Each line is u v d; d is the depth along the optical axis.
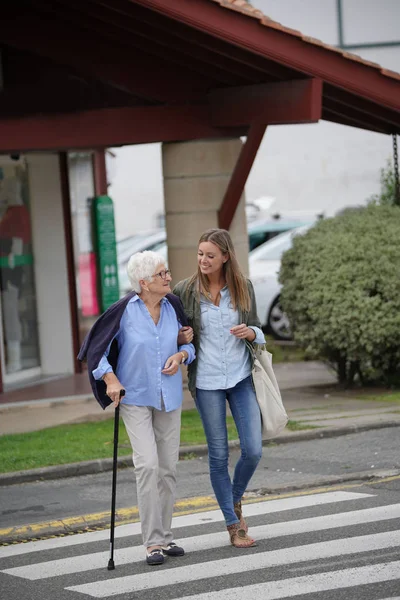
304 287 21.84
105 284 26.23
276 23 19.84
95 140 21.84
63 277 25.09
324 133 47.72
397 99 20.84
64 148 21.80
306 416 19.27
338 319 21.05
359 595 9.73
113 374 10.92
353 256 21.27
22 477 15.92
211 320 11.38
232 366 11.41
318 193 47.94
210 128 22.62
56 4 21.20
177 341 11.26
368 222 22.14
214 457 11.50
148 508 11.12
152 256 11.03
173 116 22.33
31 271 24.89
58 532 13.09
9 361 24.12
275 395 11.53
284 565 10.82
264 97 21.39
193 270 22.95
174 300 11.31
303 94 20.61
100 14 20.50
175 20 19.55
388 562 10.69
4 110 21.45
